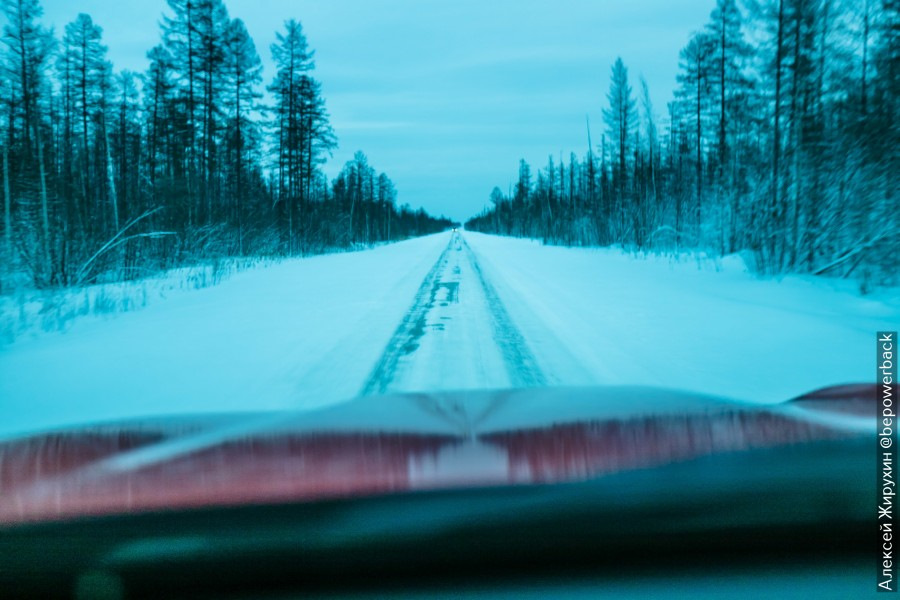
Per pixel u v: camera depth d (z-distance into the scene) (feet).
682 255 69.97
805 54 46.96
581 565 5.87
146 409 16.49
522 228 263.08
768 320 29.12
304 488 6.41
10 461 8.00
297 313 34.06
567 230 137.39
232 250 79.56
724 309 32.65
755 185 49.62
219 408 16.52
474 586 5.82
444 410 10.93
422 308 35.29
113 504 6.19
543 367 20.65
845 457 7.22
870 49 44.78
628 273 55.06
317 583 5.83
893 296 34.35
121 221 64.23
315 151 125.80
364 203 199.93
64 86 104.68
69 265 46.62
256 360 22.80
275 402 17.06
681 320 29.71
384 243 196.34
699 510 6.00
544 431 8.91
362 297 40.68
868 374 19.19
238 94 101.71
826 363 20.76
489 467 7.07
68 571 5.85
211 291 45.39
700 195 78.95
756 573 5.90
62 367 22.07
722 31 86.63
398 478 6.73
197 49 93.56
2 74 68.03
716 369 20.06
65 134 92.89
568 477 6.64
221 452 8.09
